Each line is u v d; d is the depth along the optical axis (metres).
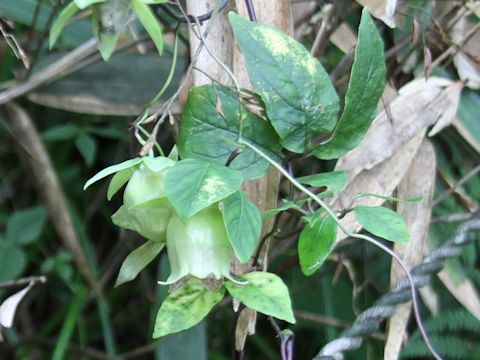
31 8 0.75
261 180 0.62
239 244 0.51
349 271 0.74
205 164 0.51
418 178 0.69
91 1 0.55
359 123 0.57
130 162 0.53
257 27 0.56
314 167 0.75
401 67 0.71
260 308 0.52
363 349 0.80
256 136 0.57
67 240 0.78
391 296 0.65
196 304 0.54
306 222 0.58
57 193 0.77
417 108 0.68
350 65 0.70
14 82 0.74
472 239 0.66
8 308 0.61
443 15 0.72
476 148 0.71
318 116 0.56
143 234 0.54
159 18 0.69
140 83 0.72
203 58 0.61
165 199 0.53
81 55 0.71
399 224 0.55
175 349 0.78
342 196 0.66
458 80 0.71
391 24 0.65
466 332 0.78
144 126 0.72
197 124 0.57
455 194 0.71
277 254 0.71
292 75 0.56
